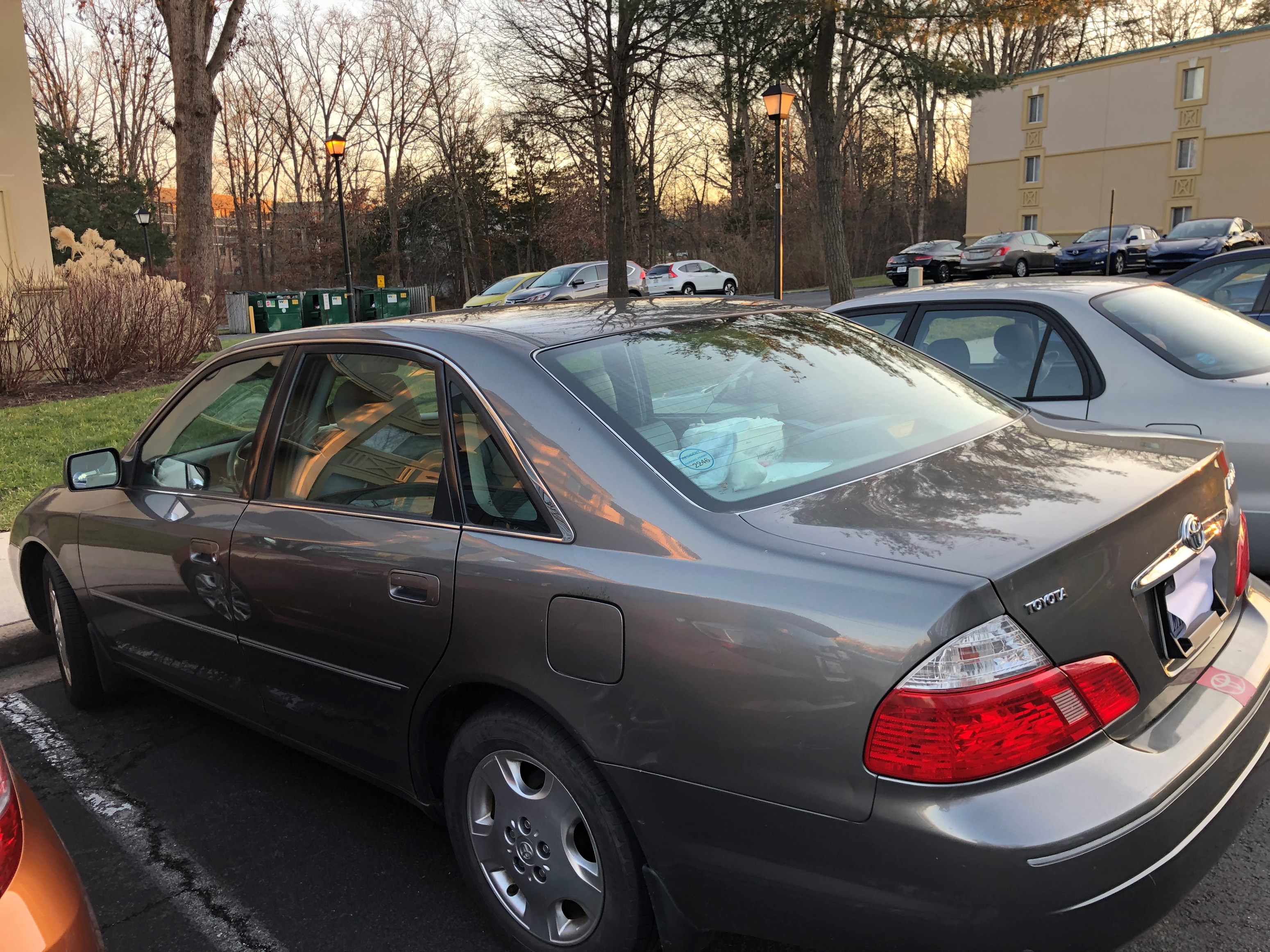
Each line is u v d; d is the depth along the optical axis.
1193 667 2.12
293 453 3.01
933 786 1.68
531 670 2.19
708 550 2.00
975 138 42.84
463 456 2.47
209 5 17.84
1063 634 1.78
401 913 2.71
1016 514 1.98
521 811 2.34
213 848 3.11
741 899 1.95
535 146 46.38
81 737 3.99
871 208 51.00
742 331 2.92
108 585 3.68
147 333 13.58
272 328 33.38
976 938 1.67
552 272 28.14
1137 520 2.00
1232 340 4.50
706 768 1.92
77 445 9.38
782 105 16.09
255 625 2.99
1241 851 2.74
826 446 2.40
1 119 12.77
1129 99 37.53
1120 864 1.69
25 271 12.84
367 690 2.68
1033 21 18.64
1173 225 37.19
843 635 1.77
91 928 1.62
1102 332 4.44
